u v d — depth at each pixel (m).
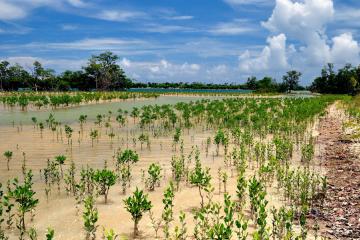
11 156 14.38
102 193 10.10
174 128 24.03
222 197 9.80
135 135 20.88
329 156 15.03
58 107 39.31
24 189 7.96
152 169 10.70
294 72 133.62
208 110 30.27
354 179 11.34
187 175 11.22
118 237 7.29
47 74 94.44
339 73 121.69
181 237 7.18
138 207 7.40
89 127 23.70
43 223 8.01
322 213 8.64
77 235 7.38
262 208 7.15
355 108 35.59
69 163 13.66
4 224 7.94
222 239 6.18
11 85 108.44
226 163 13.79
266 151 16.30
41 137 19.31
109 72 105.44
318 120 28.69
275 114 30.81
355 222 8.03
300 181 10.79
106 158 14.63
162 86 179.12
